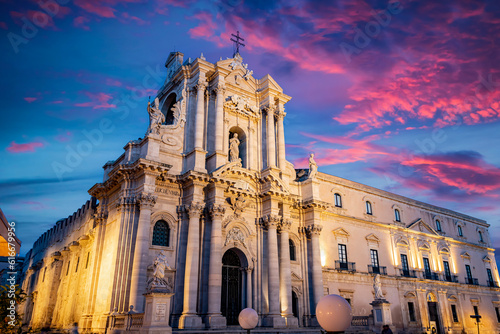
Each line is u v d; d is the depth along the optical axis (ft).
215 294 89.40
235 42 126.31
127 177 90.43
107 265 89.40
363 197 148.66
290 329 94.53
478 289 183.11
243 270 103.45
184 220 94.27
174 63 126.21
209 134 107.65
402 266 150.82
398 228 154.81
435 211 181.16
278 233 110.32
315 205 117.60
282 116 122.72
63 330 101.76
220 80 109.40
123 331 73.61
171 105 124.06
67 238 138.92
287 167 124.77
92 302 89.40
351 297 128.06
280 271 106.11
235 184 104.58
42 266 166.20
